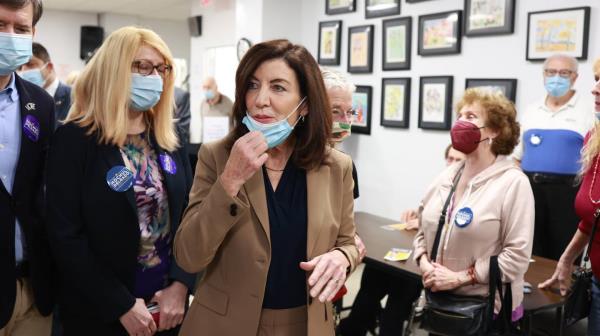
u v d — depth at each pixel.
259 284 1.27
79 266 1.57
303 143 1.34
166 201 1.74
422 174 4.71
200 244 1.20
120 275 1.63
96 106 1.63
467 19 4.18
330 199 1.38
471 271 1.93
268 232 1.27
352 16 5.37
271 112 1.25
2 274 1.61
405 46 4.74
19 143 1.68
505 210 1.89
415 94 4.73
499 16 3.95
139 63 1.64
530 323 2.05
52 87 3.47
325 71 2.02
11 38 1.58
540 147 3.45
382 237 3.01
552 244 3.43
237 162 1.16
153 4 8.80
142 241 1.67
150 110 1.78
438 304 1.97
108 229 1.60
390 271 2.46
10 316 1.63
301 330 1.33
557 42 3.61
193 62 7.76
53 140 1.63
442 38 4.39
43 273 1.71
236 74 1.31
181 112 4.41
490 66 4.07
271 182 1.34
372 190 5.27
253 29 6.02
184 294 1.74
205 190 1.32
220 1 6.91
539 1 3.73
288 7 5.99
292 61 1.27
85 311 1.64
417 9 4.64
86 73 1.68
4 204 1.61
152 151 1.76
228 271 1.29
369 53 5.12
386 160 5.08
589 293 1.86
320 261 1.26
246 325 1.27
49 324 1.81
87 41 9.92
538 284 2.30
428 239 2.11
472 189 1.99
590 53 3.46
